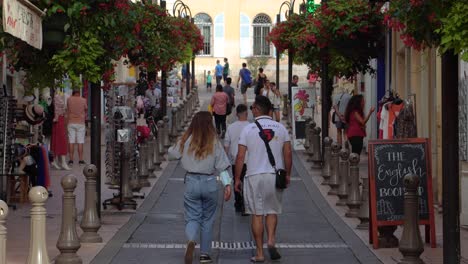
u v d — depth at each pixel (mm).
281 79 77188
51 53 17312
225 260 15555
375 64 34531
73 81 17391
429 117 23297
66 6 16344
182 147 15055
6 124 20969
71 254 14227
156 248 16516
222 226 19453
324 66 28781
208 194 14945
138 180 24172
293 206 22344
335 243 17156
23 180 21969
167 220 20016
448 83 12555
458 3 11156
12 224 18781
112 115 20703
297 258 15656
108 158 20750
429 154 15906
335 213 20703
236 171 15633
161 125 32656
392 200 15805
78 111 30328
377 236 15938
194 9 81500
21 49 16875
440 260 14844
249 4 81812
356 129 26594
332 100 33875
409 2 12078
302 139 34250
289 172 15656
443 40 11367
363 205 18344
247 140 15422
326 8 27828
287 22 35812
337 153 23969
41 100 28031
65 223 14266
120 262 15117
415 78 26188
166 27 33344
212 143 14992
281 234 18297
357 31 27859
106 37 17484
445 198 12727
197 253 16141
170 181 26953
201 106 56500
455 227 12695
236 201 20969
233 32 81688
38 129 26859
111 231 17953
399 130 22125
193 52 43938
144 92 35938
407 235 13805
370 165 15789
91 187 16734
